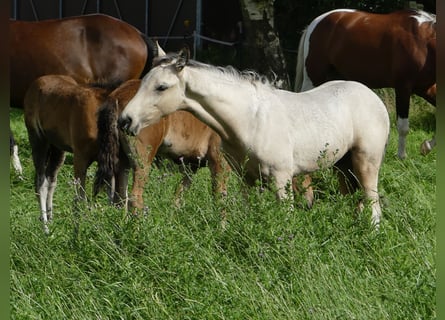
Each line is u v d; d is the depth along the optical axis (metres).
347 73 19.78
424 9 28.36
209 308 8.34
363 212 10.65
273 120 10.97
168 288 8.90
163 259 9.23
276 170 10.97
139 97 10.64
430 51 18.77
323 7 28.36
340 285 8.86
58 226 10.80
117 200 12.18
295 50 28.58
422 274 9.14
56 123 13.02
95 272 9.35
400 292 8.72
